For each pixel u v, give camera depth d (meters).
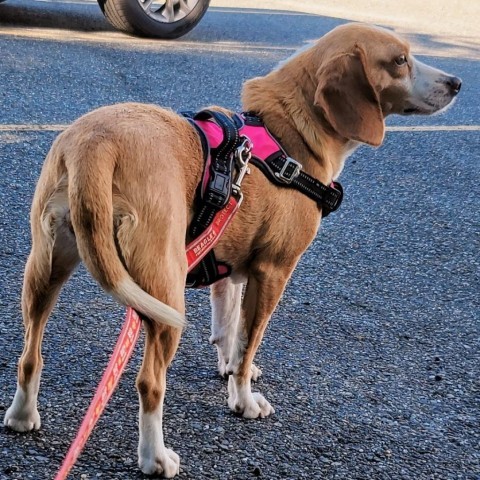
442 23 5.52
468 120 3.34
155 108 1.54
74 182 1.42
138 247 1.45
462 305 2.08
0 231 2.07
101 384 1.37
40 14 4.09
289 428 1.65
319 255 2.20
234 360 1.66
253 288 1.64
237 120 1.61
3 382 1.65
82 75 3.10
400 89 1.71
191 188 1.52
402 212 2.46
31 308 1.51
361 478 1.57
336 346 1.88
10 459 1.51
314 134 1.64
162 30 3.87
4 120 2.58
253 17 4.96
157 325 1.48
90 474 1.50
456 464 1.62
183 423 1.63
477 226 2.44
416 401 1.76
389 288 2.11
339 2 6.03
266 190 1.59
